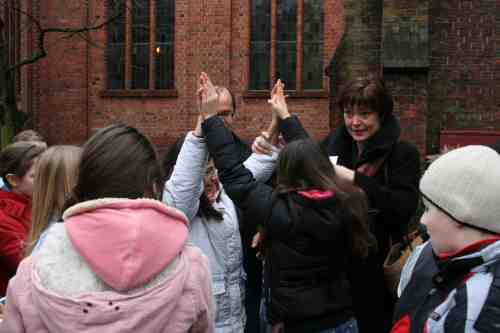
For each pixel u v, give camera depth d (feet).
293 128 10.61
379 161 10.87
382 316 10.57
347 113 11.08
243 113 54.75
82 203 5.62
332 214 8.62
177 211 5.90
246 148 14.39
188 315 5.62
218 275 10.66
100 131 6.17
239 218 12.53
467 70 31.55
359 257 9.71
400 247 10.47
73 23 57.82
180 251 5.79
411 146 11.10
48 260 5.46
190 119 56.08
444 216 5.68
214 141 9.13
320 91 53.06
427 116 31.53
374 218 10.44
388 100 10.94
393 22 30.55
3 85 42.91
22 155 10.97
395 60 30.07
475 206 5.49
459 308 5.28
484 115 31.50
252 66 55.77
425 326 5.58
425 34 30.22
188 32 55.72
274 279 8.88
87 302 5.18
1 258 10.55
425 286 5.92
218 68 55.21
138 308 5.27
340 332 8.71
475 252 5.50
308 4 54.85
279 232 8.66
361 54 32.22
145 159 6.09
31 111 57.82
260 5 55.47
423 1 30.32
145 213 5.62
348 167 11.89
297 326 8.69
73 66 57.98
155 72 57.82
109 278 5.28
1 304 8.85
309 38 54.95
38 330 5.32
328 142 12.46
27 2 57.52
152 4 57.47
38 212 8.75
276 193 8.80
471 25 31.48
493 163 5.61
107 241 5.35
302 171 8.89
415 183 10.86
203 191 10.52
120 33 58.49
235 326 10.85
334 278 8.89
